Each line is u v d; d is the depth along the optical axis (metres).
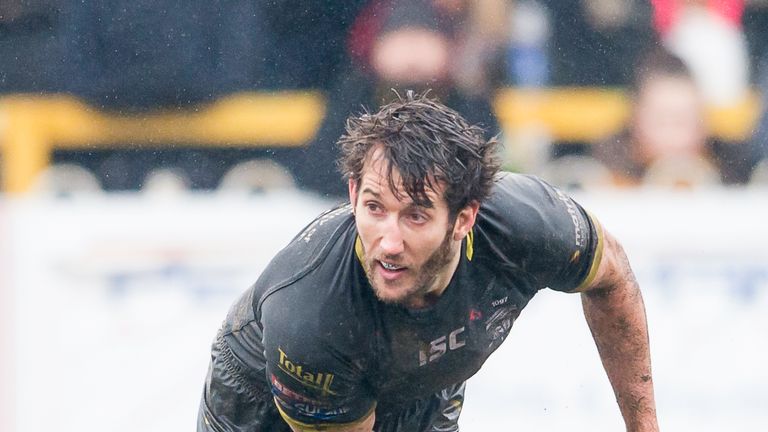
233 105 27.05
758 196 24.30
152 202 23.64
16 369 23.19
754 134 26.95
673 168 26.28
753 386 23.34
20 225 23.41
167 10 26.58
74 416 23.27
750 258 23.50
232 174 26.66
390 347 12.77
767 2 28.02
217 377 14.89
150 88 26.97
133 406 23.34
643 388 14.80
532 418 23.22
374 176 11.72
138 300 23.39
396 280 12.00
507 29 26.02
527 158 26.23
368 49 24.81
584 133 26.98
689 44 27.41
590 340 23.25
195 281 23.45
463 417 23.19
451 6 24.48
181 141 27.25
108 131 27.28
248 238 23.55
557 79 26.83
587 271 13.59
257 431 14.96
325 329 12.46
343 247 12.53
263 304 12.89
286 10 26.28
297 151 25.88
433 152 11.71
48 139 27.36
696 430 23.22
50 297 23.36
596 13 26.89
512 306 13.25
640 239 23.55
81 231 23.45
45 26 26.94
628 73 26.92
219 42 26.67
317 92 26.34
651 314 23.38
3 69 27.06
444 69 24.22
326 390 12.90
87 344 23.34
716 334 23.39
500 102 25.84
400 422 14.66
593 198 23.80
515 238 12.82
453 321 12.80
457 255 12.45
